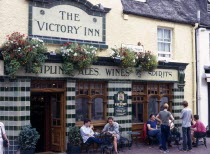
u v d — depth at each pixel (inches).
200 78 587.2
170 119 500.7
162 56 552.1
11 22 398.3
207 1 663.8
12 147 390.0
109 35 481.4
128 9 506.9
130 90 496.7
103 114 479.5
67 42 426.9
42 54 396.8
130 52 475.5
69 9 441.1
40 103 454.6
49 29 424.5
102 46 466.9
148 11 534.9
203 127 488.1
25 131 385.1
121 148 466.3
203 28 593.6
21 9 406.0
